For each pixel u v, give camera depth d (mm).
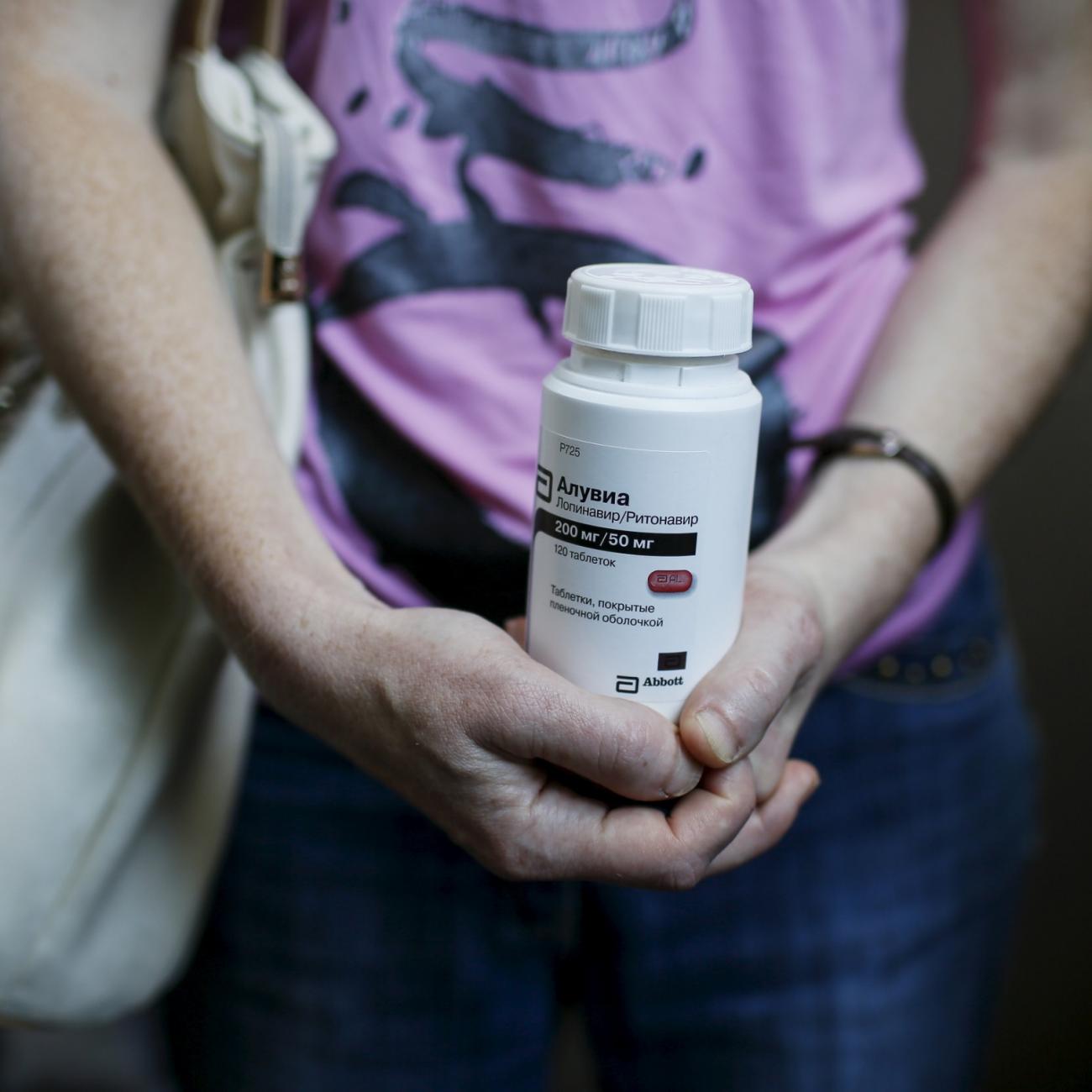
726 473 473
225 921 782
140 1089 1483
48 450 682
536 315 678
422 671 493
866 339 740
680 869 514
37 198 591
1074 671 1465
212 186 671
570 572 488
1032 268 711
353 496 694
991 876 842
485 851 523
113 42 622
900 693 775
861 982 776
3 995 659
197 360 579
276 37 672
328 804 750
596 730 473
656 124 665
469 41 654
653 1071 813
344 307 690
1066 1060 1474
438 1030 776
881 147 746
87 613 642
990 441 687
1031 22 729
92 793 640
